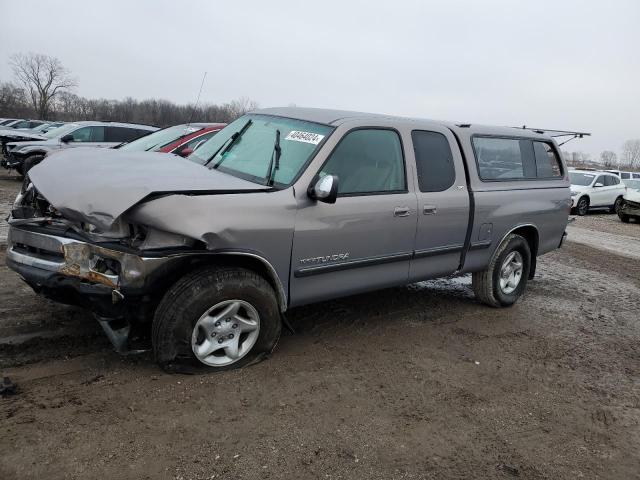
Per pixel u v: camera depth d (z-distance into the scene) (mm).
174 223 3340
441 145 5133
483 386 4102
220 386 3643
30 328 4285
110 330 3629
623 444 3486
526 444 3367
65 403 3258
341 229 4195
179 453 2910
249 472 2820
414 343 4832
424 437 3322
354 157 4359
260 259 3766
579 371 4574
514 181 5922
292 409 3471
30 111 79312
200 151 4996
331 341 4684
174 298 3514
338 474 2887
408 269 4914
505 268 6012
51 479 2611
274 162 4160
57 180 3693
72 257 3416
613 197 21688
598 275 8750
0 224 8305
